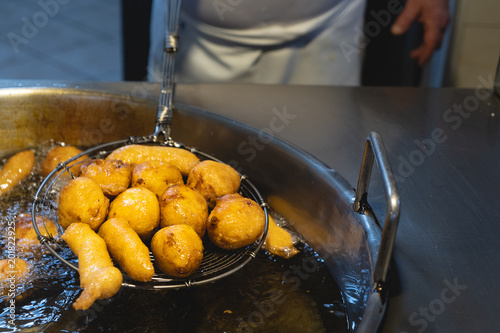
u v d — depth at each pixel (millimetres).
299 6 1366
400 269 787
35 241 882
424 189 924
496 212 885
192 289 841
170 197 870
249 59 1453
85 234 823
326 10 1396
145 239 870
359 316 801
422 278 777
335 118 1103
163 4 1424
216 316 815
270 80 1495
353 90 1213
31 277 844
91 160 913
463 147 1027
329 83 1525
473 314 740
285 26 1399
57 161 1011
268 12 1368
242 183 979
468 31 1554
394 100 1175
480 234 845
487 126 1091
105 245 823
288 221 975
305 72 1500
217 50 1443
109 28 3361
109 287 767
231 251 878
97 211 849
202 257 826
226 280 855
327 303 841
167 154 962
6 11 3412
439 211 883
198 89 1177
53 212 943
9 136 1099
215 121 1062
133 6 1999
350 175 948
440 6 1368
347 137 1045
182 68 1500
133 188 881
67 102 1104
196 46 1453
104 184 890
